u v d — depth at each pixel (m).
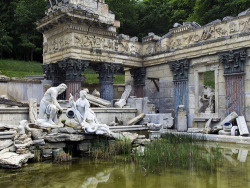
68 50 20.56
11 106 16.53
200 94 21.25
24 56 51.22
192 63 21.14
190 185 7.60
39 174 8.96
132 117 19.83
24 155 10.16
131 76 26.94
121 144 12.27
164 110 23.56
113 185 7.74
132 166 10.01
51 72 23.33
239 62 17.80
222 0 33.19
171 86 23.03
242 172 8.93
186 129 20.69
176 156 10.77
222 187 7.36
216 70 19.36
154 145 11.78
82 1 21.17
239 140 14.63
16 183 7.96
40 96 23.06
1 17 49.56
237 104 17.91
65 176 8.73
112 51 22.95
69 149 11.97
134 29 52.28
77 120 12.38
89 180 8.28
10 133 11.39
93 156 11.67
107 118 18.31
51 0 22.67
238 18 18.00
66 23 20.48
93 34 21.75
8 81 21.17
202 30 20.41
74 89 20.75
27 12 46.81
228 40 18.34
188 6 46.53
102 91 22.91
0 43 43.84
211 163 9.73
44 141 11.20
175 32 22.81
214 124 19.05
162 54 23.59
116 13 46.28
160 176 8.58
